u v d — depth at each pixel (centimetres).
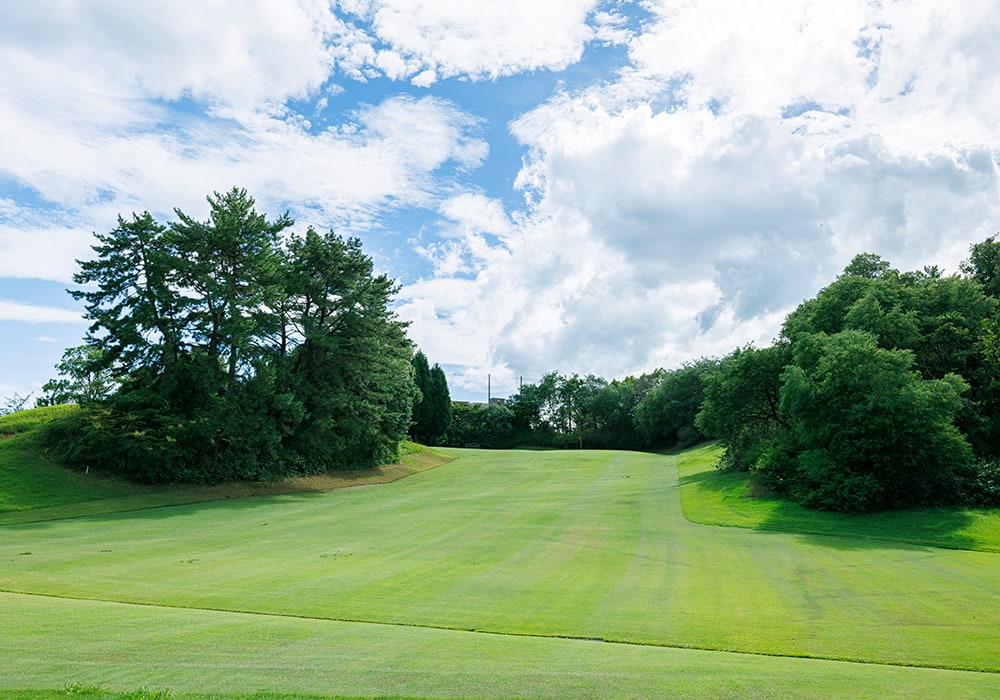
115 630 1143
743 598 1622
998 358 3797
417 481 5388
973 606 1545
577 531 2920
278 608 1466
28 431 4028
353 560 2180
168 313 4212
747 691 845
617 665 986
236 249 4359
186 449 4156
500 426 10975
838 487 3197
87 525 3020
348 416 5103
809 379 3578
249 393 4300
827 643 1225
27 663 894
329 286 5088
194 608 1446
